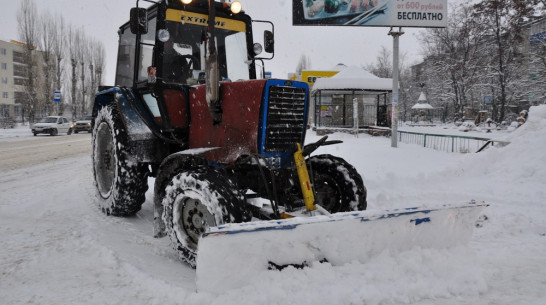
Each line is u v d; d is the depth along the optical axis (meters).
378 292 2.60
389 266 2.83
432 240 3.11
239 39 4.72
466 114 39.41
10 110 55.81
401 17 14.08
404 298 2.64
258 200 4.94
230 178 3.34
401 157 10.14
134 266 3.20
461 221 3.19
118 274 3.13
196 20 4.43
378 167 8.38
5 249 3.66
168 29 4.25
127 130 4.39
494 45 31.48
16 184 7.16
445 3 14.23
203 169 3.23
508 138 8.79
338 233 2.78
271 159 3.55
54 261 3.38
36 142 18.59
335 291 2.57
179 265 3.34
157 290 2.79
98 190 5.23
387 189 6.73
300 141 3.76
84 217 4.84
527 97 30.94
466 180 7.29
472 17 30.48
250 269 2.64
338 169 3.99
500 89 31.27
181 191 3.25
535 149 7.63
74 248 3.71
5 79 55.12
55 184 7.17
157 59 4.13
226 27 4.63
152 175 4.89
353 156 10.28
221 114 3.74
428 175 7.36
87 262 3.38
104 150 5.29
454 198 6.10
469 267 3.00
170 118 4.12
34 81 39.53
